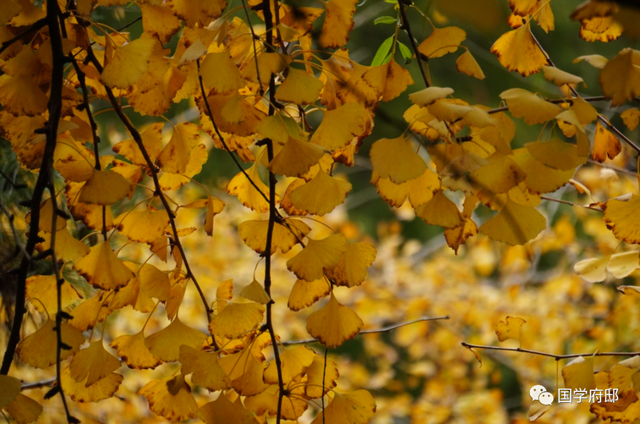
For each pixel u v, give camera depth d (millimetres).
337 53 2742
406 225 13172
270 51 2678
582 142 2541
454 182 2566
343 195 2629
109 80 2627
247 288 2654
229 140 2779
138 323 5383
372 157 2594
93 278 2691
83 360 2686
